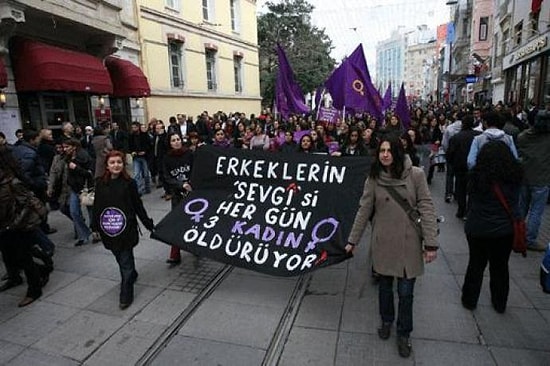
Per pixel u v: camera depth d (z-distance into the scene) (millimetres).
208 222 4422
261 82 32938
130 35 14055
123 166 4117
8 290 4559
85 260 5344
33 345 3420
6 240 4125
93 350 3324
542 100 13898
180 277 4707
